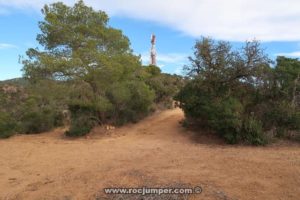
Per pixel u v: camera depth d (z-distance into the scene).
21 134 24.34
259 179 9.73
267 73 19.86
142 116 27.83
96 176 11.09
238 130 17.77
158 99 32.62
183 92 21.42
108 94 24.27
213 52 20.02
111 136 22.00
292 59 20.84
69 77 22.27
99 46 23.67
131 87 25.89
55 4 23.39
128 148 17.30
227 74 19.84
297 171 10.47
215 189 8.91
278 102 19.36
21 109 26.44
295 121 18.48
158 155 14.58
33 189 10.55
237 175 10.18
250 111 19.66
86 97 23.16
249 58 19.67
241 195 8.52
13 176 12.56
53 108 26.97
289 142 17.86
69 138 21.97
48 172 12.78
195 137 20.17
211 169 10.99
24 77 22.33
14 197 9.97
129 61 24.44
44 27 22.75
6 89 32.72
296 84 19.55
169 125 24.00
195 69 20.66
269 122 19.03
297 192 8.70
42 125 24.98
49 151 17.45
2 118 23.72
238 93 19.97
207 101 19.83
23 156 16.38
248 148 16.62
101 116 23.95
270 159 12.56
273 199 8.28
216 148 16.64
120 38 24.50
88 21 23.52
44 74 22.19
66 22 23.28
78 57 22.11
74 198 9.22
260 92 19.89
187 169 11.10
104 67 22.23
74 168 13.06
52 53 23.08
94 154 15.94
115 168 12.12
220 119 18.47
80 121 22.47
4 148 18.78
